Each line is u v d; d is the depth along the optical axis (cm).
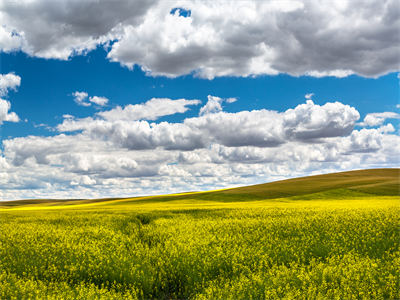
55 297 889
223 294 861
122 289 1030
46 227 2111
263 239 1495
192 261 1166
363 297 783
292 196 6550
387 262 1060
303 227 1788
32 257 1266
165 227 2084
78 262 1195
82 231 1897
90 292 892
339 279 914
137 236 1883
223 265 1161
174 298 1058
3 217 3034
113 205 6369
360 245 1313
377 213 2261
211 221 2270
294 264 1124
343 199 5569
